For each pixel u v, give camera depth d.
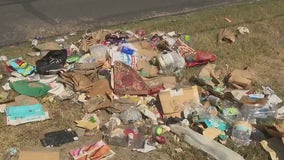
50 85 2.22
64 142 1.91
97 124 2.01
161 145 1.92
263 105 2.16
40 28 2.79
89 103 2.11
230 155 1.84
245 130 1.97
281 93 2.35
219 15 3.09
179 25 2.89
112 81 2.22
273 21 3.07
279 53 2.74
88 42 2.54
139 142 1.92
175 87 2.26
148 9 3.15
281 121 2.09
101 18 2.96
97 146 1.88
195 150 1.90
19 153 1.83
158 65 2.42
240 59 2.61
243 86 2.31
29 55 2.47
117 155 1.85
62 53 2.36
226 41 2.77
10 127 1.97
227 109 2.11
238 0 3.42
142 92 2.21
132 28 2.81
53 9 3.05
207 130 1.97
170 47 2.55
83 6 3.13
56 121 2.02
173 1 3.32
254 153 1.91
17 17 2.91
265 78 2.47
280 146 1.93
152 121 2.03
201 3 3.31
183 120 2.04
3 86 2.20
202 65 2.50
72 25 2.85
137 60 2.43
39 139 1.92
